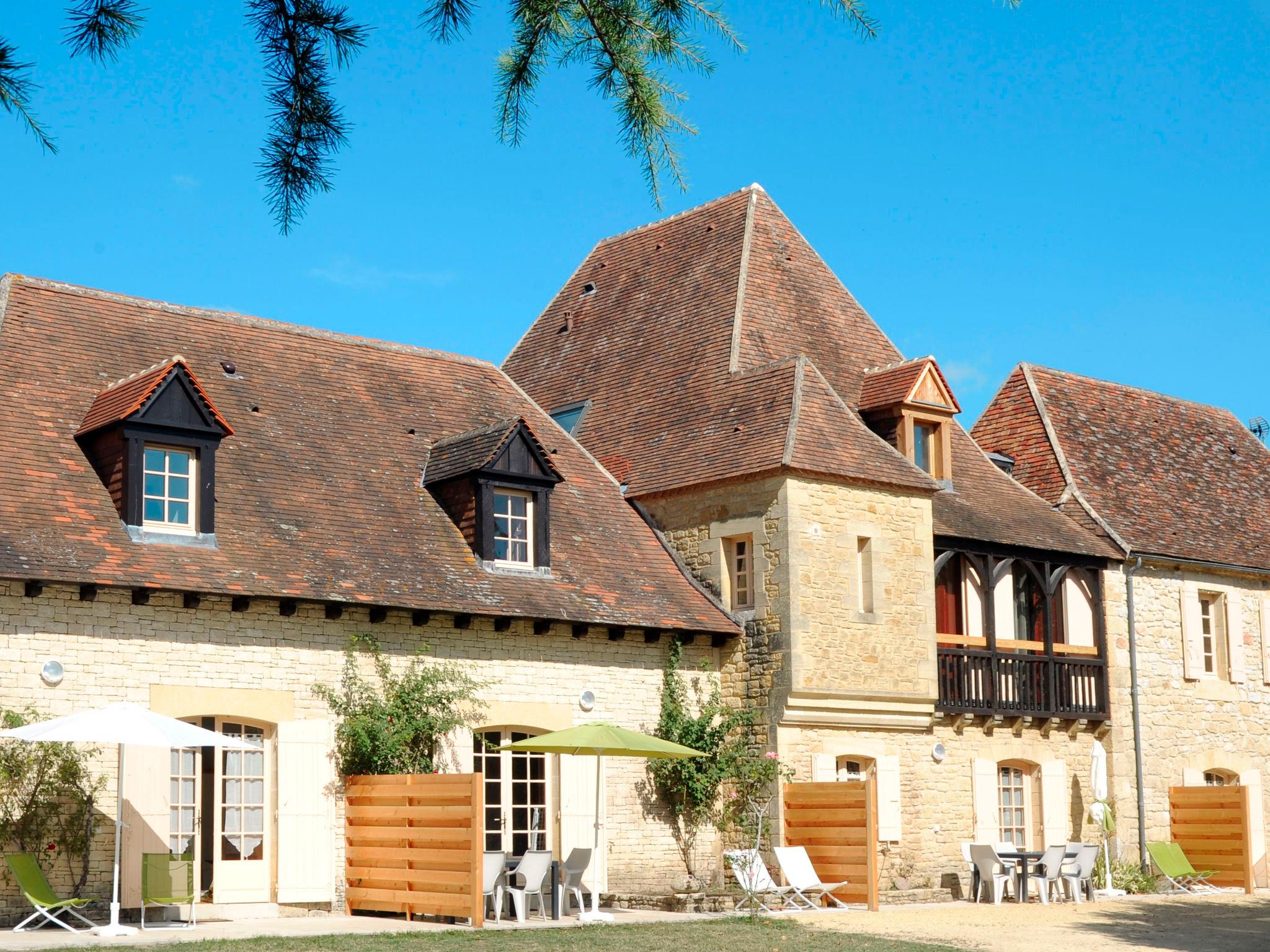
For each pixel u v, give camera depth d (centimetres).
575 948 1434
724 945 1474
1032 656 2384
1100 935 1680
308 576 1811
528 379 2839
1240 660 2717
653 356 2591
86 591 1642
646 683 2102
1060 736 2434
